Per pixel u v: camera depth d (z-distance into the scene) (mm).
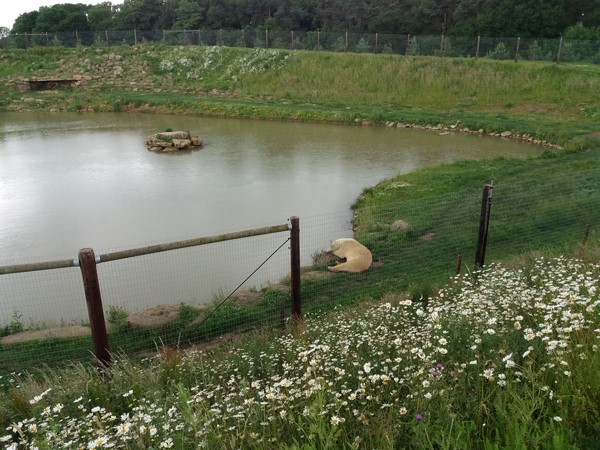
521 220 11641
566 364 2891
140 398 4113
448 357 3611
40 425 3812
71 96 43469
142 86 46188
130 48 52344
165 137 27141
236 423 3170
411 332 4418
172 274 10852
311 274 10164
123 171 21781
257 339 6359
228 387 4465
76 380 4820
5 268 5367
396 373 3754
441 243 10891
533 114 33031
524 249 9953
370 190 17734
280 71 45094
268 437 2973
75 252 12812
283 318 7227
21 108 41219
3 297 10008
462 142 28125
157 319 8234
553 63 38188
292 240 6973
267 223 14812
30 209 16531
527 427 2590
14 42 54406
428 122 32938
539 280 6027
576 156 20734
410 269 9820
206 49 50250
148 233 14141
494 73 37969
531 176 17172
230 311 8367
